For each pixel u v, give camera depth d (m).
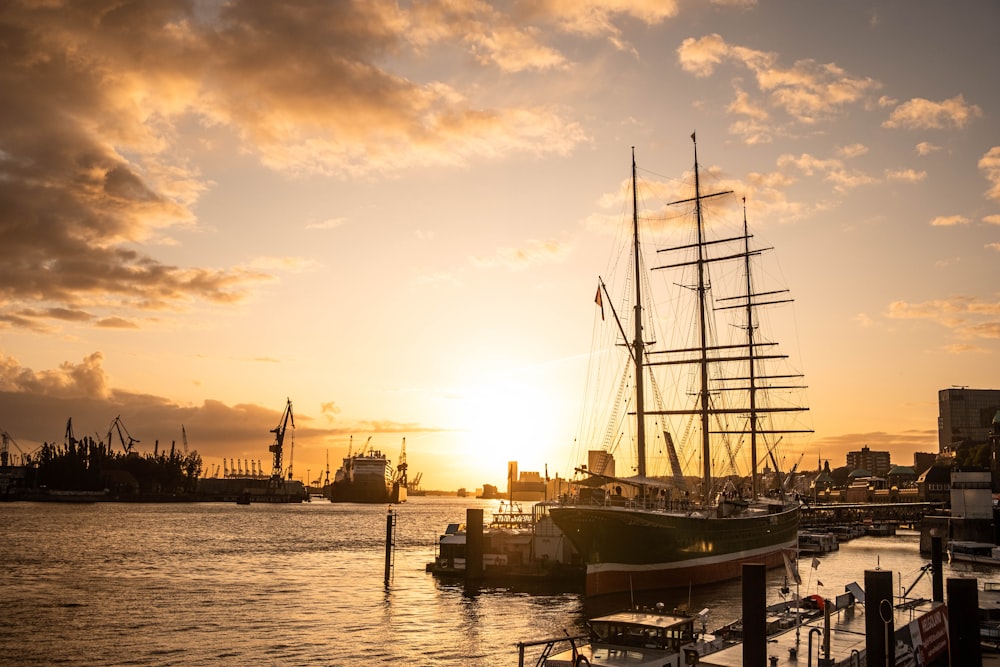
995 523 154.00
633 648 42.69
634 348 116.25
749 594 39.38
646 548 90.00
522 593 97.31
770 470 191.12
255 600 91.25
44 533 195.62
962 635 39.41
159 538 189.12
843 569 127.62
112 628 73.25
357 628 74.50
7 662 60.28
